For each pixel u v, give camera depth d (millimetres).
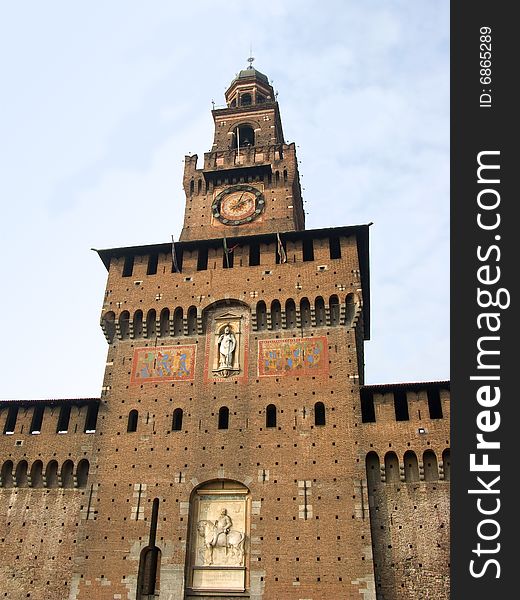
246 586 38406
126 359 47719
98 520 41312
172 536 40219
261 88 73688
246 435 43062
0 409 46875
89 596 38938
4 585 40781
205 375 46000
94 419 47188
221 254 51375
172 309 48781
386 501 40031
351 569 37562
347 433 42000
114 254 53062
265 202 57719
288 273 49031
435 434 41031
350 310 47031
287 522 39594
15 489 44219
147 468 42812
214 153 63156
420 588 37312
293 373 45000
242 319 48094
